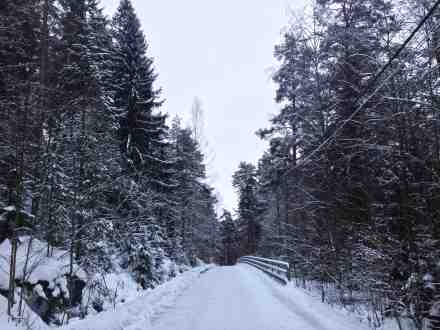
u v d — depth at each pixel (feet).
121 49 66.13
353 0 43.91
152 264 53.06
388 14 34.53
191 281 51.37
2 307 21.48
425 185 28.96
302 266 51.98
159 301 31.94
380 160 33.53
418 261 27.81
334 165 42.29
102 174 38.88
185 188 98.63
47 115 28.25
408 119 29.86
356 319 26.23
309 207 48.08
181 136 104.32
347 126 42.11
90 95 37.99
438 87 28.48
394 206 31.81
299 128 58.18
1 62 32.24
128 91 64.28
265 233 99.09
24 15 33.17
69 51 39.81
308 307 28.60
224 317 26.81
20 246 29.94
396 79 31.22
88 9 44.50
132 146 62.08
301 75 51.49
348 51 41.98
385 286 29.50
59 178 34.27
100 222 35.86
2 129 23.81
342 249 39.55
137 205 50.60
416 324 24.93
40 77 31.24
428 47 28.45
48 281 27.84
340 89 44.50
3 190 29.60
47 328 22.36
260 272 66.33
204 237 123.24
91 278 33.58
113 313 23.02
